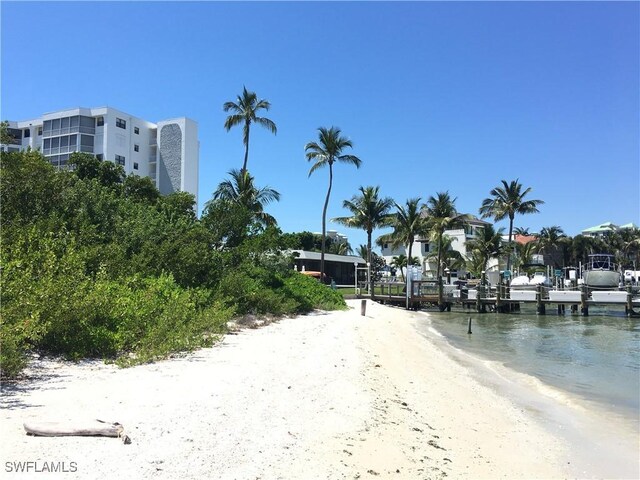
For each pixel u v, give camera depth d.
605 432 9.32
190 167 66.88
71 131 60.12
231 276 20.41
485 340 24.61
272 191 42.72
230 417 6.75
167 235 20.27
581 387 13.42
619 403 11.63
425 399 10.29
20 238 12.39
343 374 11.05
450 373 14.45
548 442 8.47
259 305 21.08
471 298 44.34
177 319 12.69
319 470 5.45
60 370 8.93
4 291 9.10
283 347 13.66
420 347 19.69
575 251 90.56
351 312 31.06
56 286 10.09
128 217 20.17
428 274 72.25
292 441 6.20
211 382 8.64
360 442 6.65
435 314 42.09
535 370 16.09
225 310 16.67
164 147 66.50
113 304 11.59
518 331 29.06
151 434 5.71
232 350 12.53
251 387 8.59
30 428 5.30
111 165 39.09
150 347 10.91
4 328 8.09
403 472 5.90
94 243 16.52
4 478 4.22
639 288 41.41
